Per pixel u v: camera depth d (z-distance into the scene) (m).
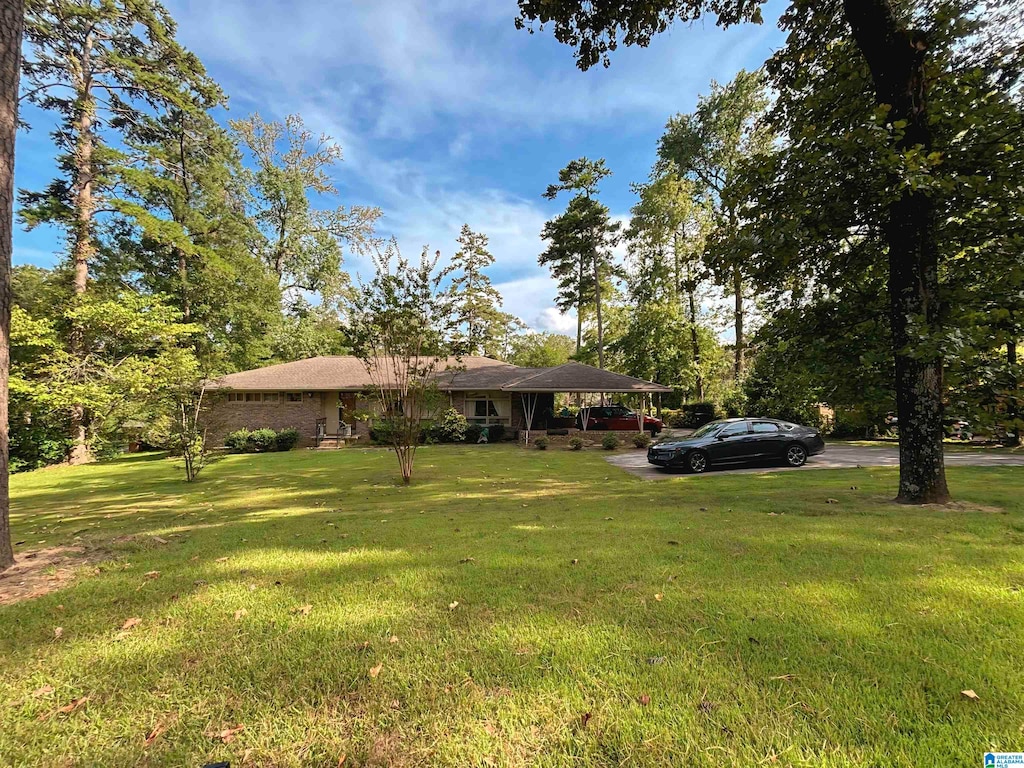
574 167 32.16
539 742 2.05
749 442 12.70
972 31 6.48
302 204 32.53
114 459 20.34
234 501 9.52
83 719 2.31
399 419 11.41
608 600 3.52
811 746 1.97
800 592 3.56
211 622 3.36
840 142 5.96
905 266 6.74
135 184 21.03
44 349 17.75
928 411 6.92
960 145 6.32
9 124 4.80
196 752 2.07
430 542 5.48
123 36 20.61
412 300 10.95
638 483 10.58
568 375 21.77
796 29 8.27
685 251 26.73
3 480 4.79
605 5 7.27
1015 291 6.11
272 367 24.62
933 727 2.06
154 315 18.77
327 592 3.87
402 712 2.28
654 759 1.93
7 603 3.86
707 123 26.81
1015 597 3.39
